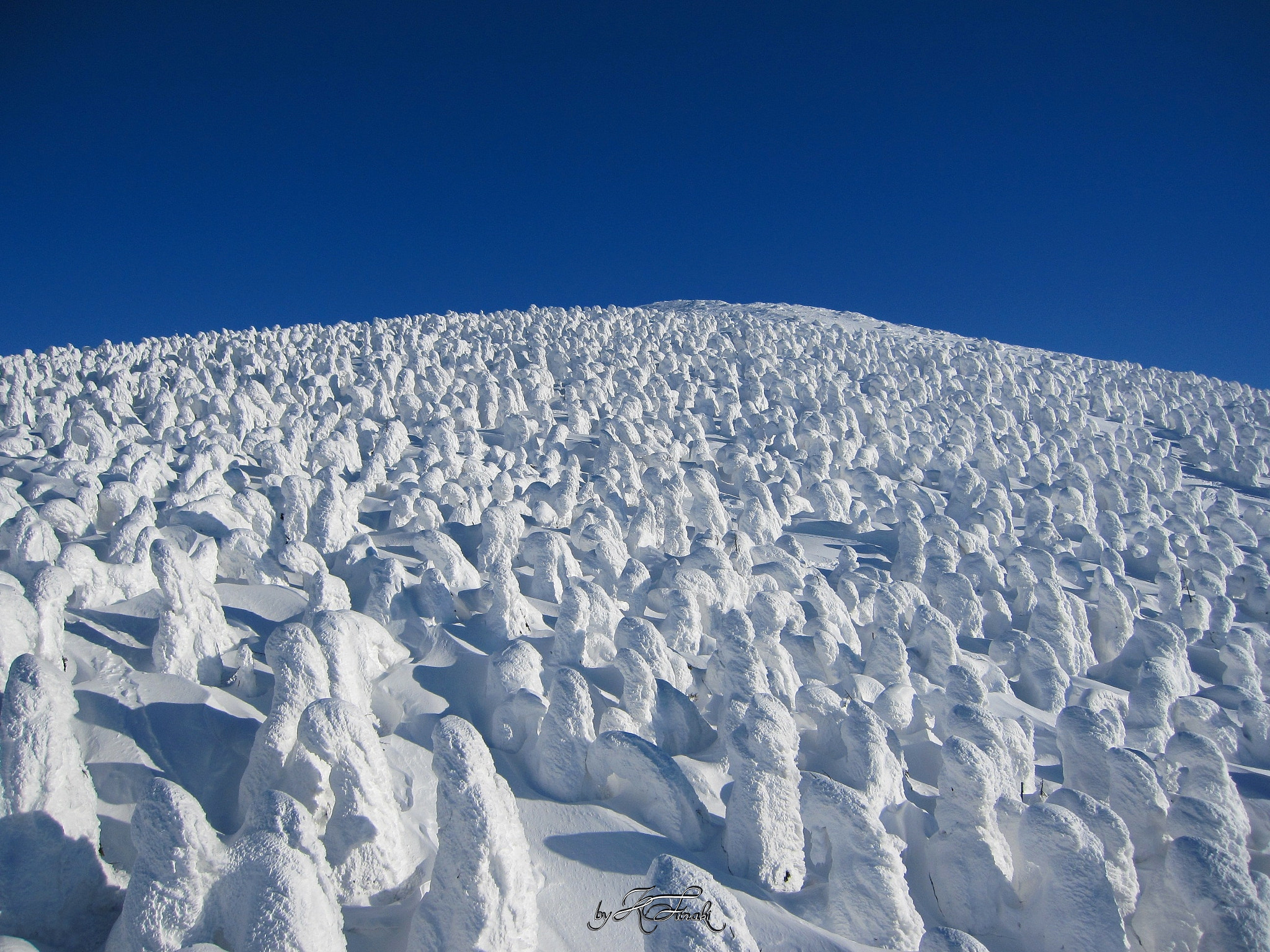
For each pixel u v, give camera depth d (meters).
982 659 12.47
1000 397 35.31
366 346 34.34
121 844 5.87
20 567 8.87
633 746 6.97
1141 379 44.59
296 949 4.42
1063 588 15.77
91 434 15.27
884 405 30.95
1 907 4.96
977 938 6.73
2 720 5.32
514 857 5.38
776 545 14.90
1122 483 24.09
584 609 9.34
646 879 6.18
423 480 15.00
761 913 6.04
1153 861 7.58
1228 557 19.12
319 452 16.55
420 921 5.27
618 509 15.24
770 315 58.66
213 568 9.89
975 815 7.01
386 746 7.32
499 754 7.56
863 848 6.39
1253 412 38.41
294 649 6.75
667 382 30.67
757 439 24.53
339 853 5.70
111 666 7.65
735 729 6.96
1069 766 8.77
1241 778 9.89
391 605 9.58
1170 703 10.77
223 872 4.83
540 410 23.72
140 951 4.67
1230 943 6.18
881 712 9.52
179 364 27.50
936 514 17.08
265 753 6.21
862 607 13.52
